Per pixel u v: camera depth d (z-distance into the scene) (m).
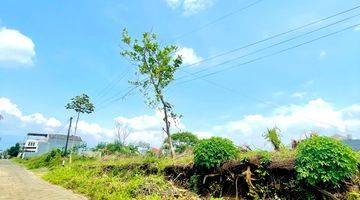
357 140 18.34
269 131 13.45
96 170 23.95
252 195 11.62
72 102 48.53
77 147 52.25
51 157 50.31
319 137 10.24
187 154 19.20
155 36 24.67
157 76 23.67
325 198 9.70
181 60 24.81
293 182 10.66
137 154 29.09
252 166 12.30
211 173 13.80
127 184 16.05
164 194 13.93
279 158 11.55
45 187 21.66
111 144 40.00
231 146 13.66
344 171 9.48
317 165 9.59
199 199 13.22
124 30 24.88
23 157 89.56
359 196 9.20
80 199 16.30
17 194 17.39
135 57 24.75
